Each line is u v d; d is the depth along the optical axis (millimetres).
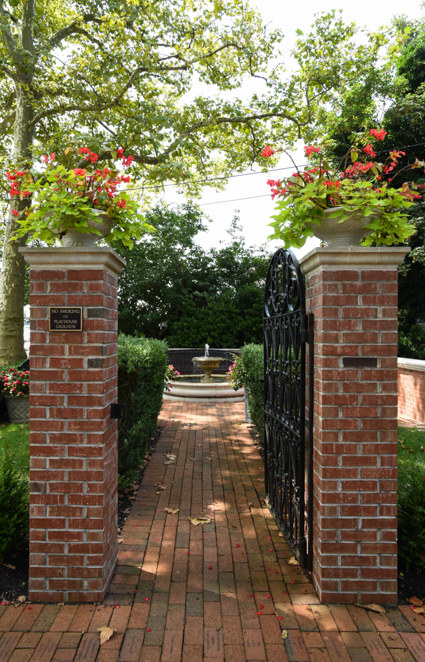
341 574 2348
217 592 2447
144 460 5168
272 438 3564
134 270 19141
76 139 8016
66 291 2352
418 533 2645
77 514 2338
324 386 2346
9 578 2512
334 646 2006
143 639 2039
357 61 10070
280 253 3373
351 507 2346
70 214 2271
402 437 5992
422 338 12906
